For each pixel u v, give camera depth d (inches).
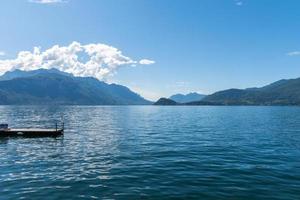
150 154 1491.1
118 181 986.7
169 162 1291.8
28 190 888.9
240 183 957.2
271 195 836.6
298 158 1366.9
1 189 899.4
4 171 1130.0
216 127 3120.1
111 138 2160.4
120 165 1235.2
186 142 1943.9
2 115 5649.6
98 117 5324.8
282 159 1344.7
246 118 4909.0
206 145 1802.4
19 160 1349.7
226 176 1047.0
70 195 841.5
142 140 2046.0
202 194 848.9
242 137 2209.6
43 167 1200.2
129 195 842.2
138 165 1234.0
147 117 5403.5
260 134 2406.5
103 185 940.6
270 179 1002.1
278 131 2637.8
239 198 814.5
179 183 961.5
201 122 3959.2
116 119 4712.1
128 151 1584.6
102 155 1466.5
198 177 1035.3
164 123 3774.6
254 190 882.1
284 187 910.4
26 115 5718.5
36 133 2255.2
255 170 1133.7
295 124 3496.6
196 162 1289.4
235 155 1455.5
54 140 2052.2
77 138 2164.1
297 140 2022.6
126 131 2691.9
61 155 1472.7
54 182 975.0
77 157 1416.1
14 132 2258.9
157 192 868.6
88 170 1146.0
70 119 4601.4
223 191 875.4
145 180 998.4
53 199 808.9
